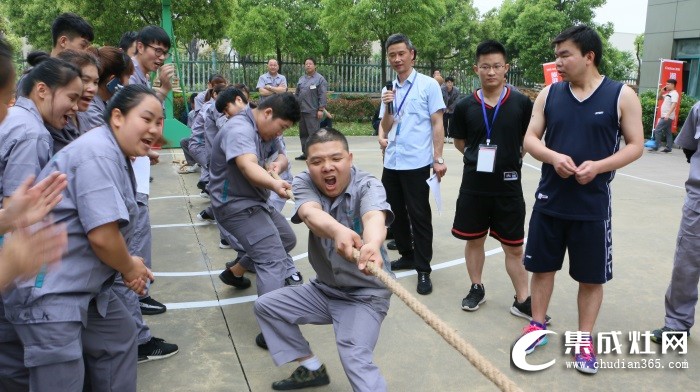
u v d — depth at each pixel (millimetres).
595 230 3248
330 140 2693
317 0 19312
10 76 1796
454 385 3168
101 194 2211
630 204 7434
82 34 3844
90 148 2264
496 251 5480
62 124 2764
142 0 12664
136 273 2418
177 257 5258
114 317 2488
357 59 19766
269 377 3229
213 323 3896
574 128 3219
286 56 19156
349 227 2795
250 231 3623
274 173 3801
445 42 19516
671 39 15203
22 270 1641
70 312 2217
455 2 19719
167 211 6906
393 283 2113
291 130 15531
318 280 2947
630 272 4906
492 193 3941
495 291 4488
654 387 3158
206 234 6000
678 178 9344
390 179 4730
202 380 3188
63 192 2234
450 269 4980
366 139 14609
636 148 3111
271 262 3643
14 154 2436
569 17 20234
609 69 21781
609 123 3158
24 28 20141
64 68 2668
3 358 2389
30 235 1664
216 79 7273
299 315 2916
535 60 19969
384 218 2664
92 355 2482
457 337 1768
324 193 2805
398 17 15930
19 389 2459
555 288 4508
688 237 3479
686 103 13719
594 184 3221
